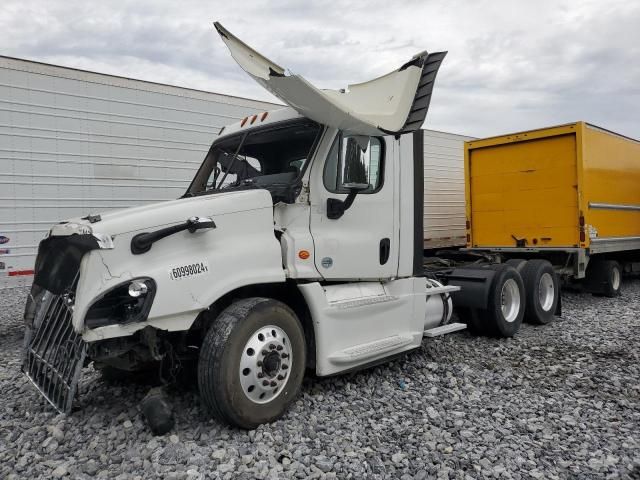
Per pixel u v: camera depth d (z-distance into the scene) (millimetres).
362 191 4883
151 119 8367
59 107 7426
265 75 3854
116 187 8016
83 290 3447
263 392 3854
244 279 3906
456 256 9617
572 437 3816
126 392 4609
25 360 4402
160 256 3652
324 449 3576
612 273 10719
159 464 3305
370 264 4926
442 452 3559
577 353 6164
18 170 7086
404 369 5414
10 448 3566
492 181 10141
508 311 7125
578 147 8977
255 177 4957
